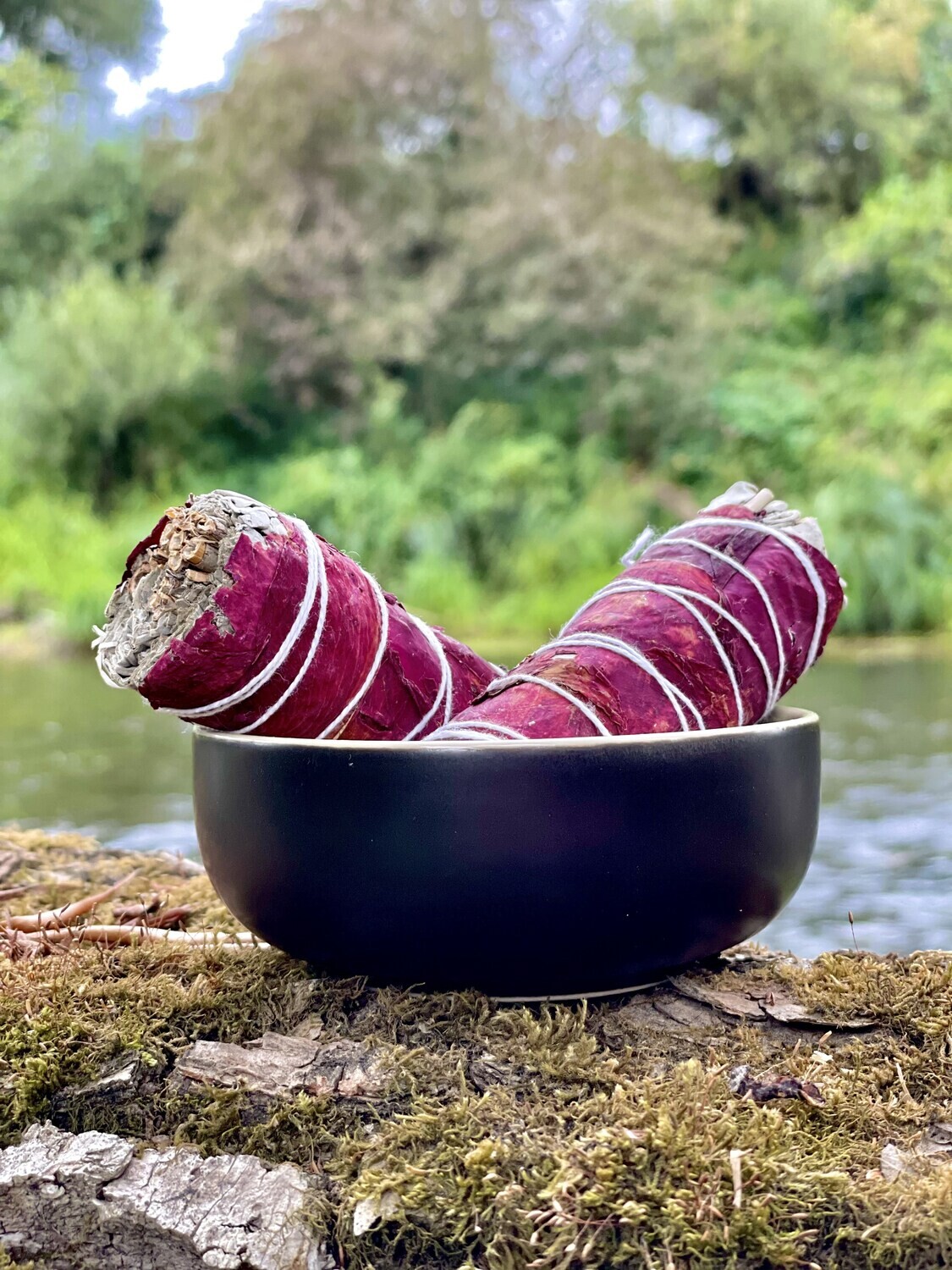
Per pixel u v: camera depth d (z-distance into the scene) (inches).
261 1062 11.7
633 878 11.5
